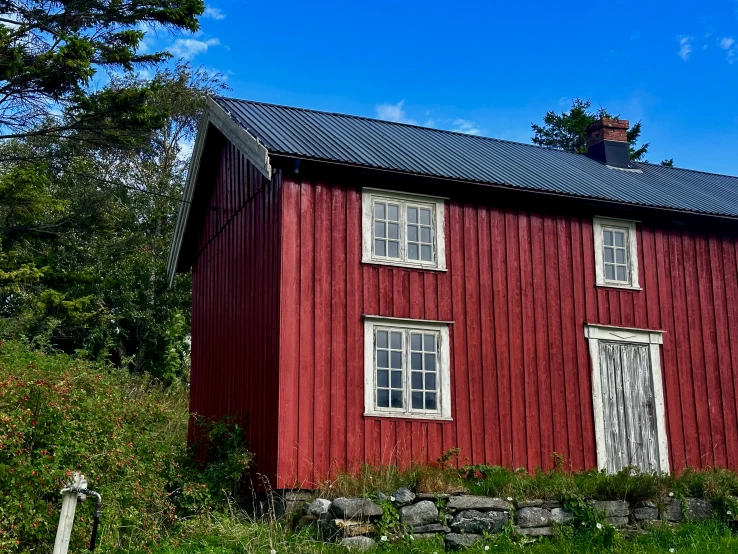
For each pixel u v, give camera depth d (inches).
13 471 345.4
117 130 761.0
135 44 733.9
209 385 654.5
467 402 538.6
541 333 574.2
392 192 547.8
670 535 462.0
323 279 513.3
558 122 1765.5
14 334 717.3
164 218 1166.3
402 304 534.3
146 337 1076.5
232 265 618.8
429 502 437.1
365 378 510.9
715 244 657.0
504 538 435.5
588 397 578.9
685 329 625.3
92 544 323.3
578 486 483.2
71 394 386.9
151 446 440.8
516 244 582.2
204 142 664.4
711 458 605.6
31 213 741.3
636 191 649.6
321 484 475.5
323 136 580.4
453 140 703.7
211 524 435.2
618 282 610.5
